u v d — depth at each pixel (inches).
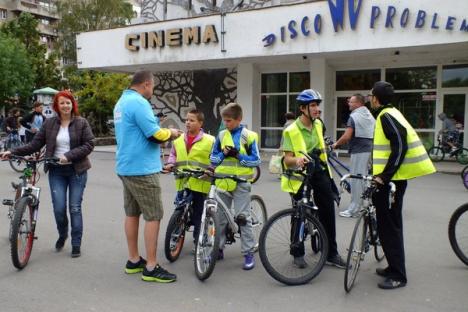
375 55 593.6
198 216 202.1
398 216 168.2
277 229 173.5
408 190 380.8
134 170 170.4
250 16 600.1
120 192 371.9
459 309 150.3
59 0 1638.8
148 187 171.8
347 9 534.9
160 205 175.8
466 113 601.6
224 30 619.8
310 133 185.2
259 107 729.6
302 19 563.5
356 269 170.2
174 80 801.6
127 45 703.1
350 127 274.5
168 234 191.9
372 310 149.9
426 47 518.3
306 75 692.7
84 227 256.4
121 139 171.2
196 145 200.8
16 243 181.5
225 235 195.6
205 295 162.6
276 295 162.4
